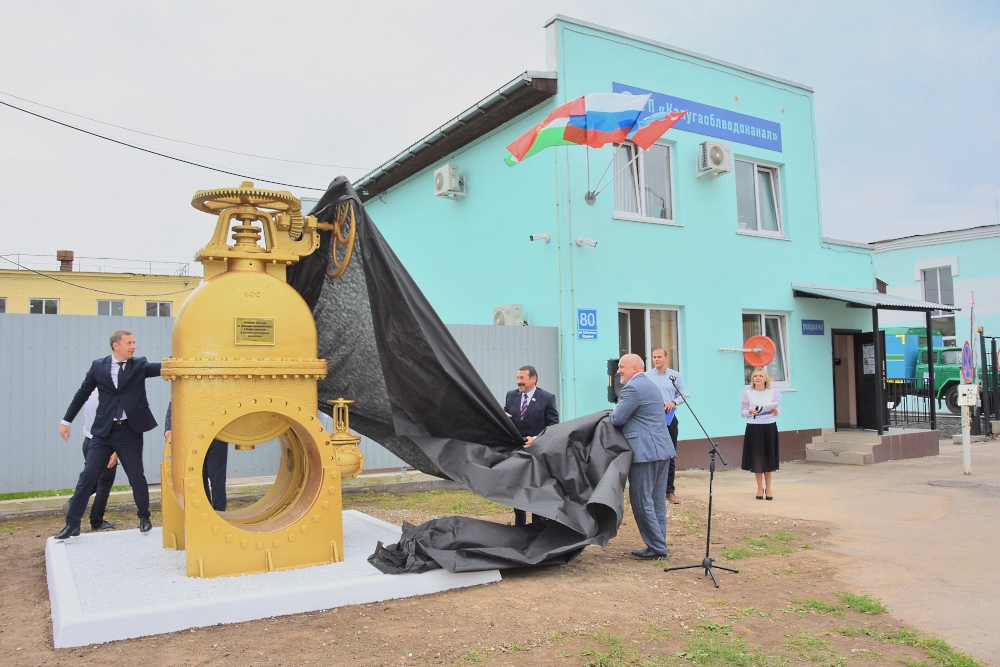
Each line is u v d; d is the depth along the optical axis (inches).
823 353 594.9
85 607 166.1
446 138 538.0
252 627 168.2
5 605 191.3
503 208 510.0
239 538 197.0
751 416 376.8
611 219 475.2
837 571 231.3
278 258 211.6
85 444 285.4
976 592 207.9
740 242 543.8
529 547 223.0
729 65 548.1
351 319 242.4
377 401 252.2
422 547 206.8
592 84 473.7
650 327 499.8
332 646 157.1
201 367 193.6
